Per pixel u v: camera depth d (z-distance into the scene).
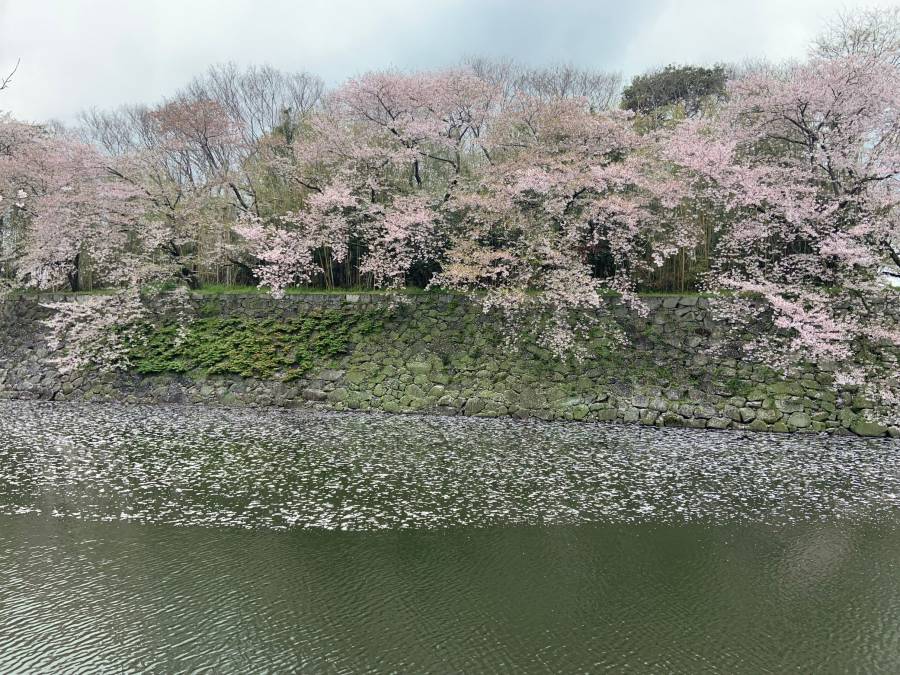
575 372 13.84
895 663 4.40
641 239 15.22
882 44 14.82
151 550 6.16
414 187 17.78
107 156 17.70
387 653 4.43
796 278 13.41
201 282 18.48
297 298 16.33
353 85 16.81
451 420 13.14
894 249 12.83
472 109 16.92
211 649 4.45
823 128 13.82
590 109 17.48
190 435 11.32
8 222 19.55
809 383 12.62
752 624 4.91
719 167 13.33
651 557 6.14
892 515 7.38
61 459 9.53
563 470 9.10
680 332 13.89
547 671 4.25
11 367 16.95
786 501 7.84
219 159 19.97
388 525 6.88
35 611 4.95
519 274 14.52
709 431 12.21
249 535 6.56
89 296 17.50
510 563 5.95
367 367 14.91
